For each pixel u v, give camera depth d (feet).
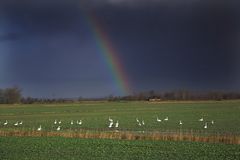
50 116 456.45
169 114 463.42
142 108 615.16
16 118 429.38
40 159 146.92
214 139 197.16
